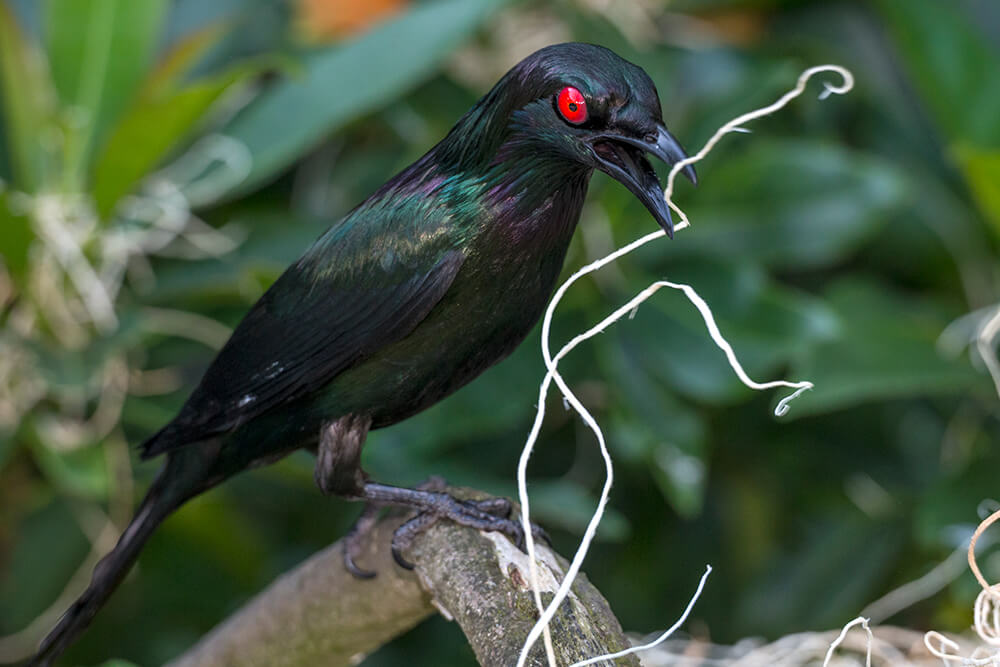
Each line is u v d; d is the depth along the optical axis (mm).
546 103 5609
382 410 6441
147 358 8711
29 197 8195
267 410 6488
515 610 5047
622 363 8406
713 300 8492
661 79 9242
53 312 8289
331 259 6234
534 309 6184
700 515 10492
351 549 6211
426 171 6113
